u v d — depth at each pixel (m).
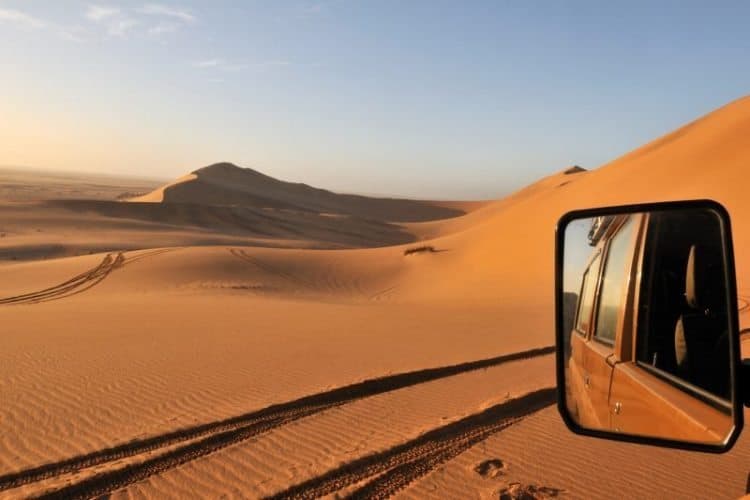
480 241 55.97
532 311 23.83
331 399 8.79
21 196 183.88
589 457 6.20
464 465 6.09
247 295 38.66
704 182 38.03
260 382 9.88
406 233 148.38
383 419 7.76
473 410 7.93
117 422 7.84
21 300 35.19
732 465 5.85
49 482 5.93
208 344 13.95
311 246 98.62
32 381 10.13
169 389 9.52
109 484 5.85
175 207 121.25
